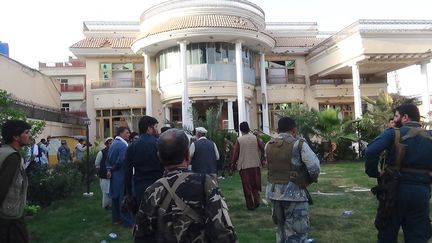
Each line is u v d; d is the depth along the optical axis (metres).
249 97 29.38
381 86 32.81
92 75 30.31
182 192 2.56
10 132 4.18
